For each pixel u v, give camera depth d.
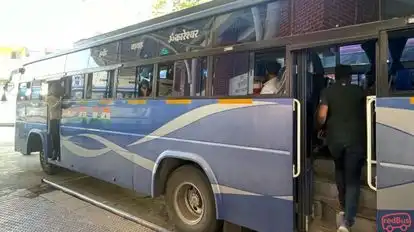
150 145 4.93
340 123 3.68
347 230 3.39
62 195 6.42
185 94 4.48
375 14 2.94
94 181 7.57
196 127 4.26
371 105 3.32
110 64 5.98
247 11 3.87
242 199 3.73
